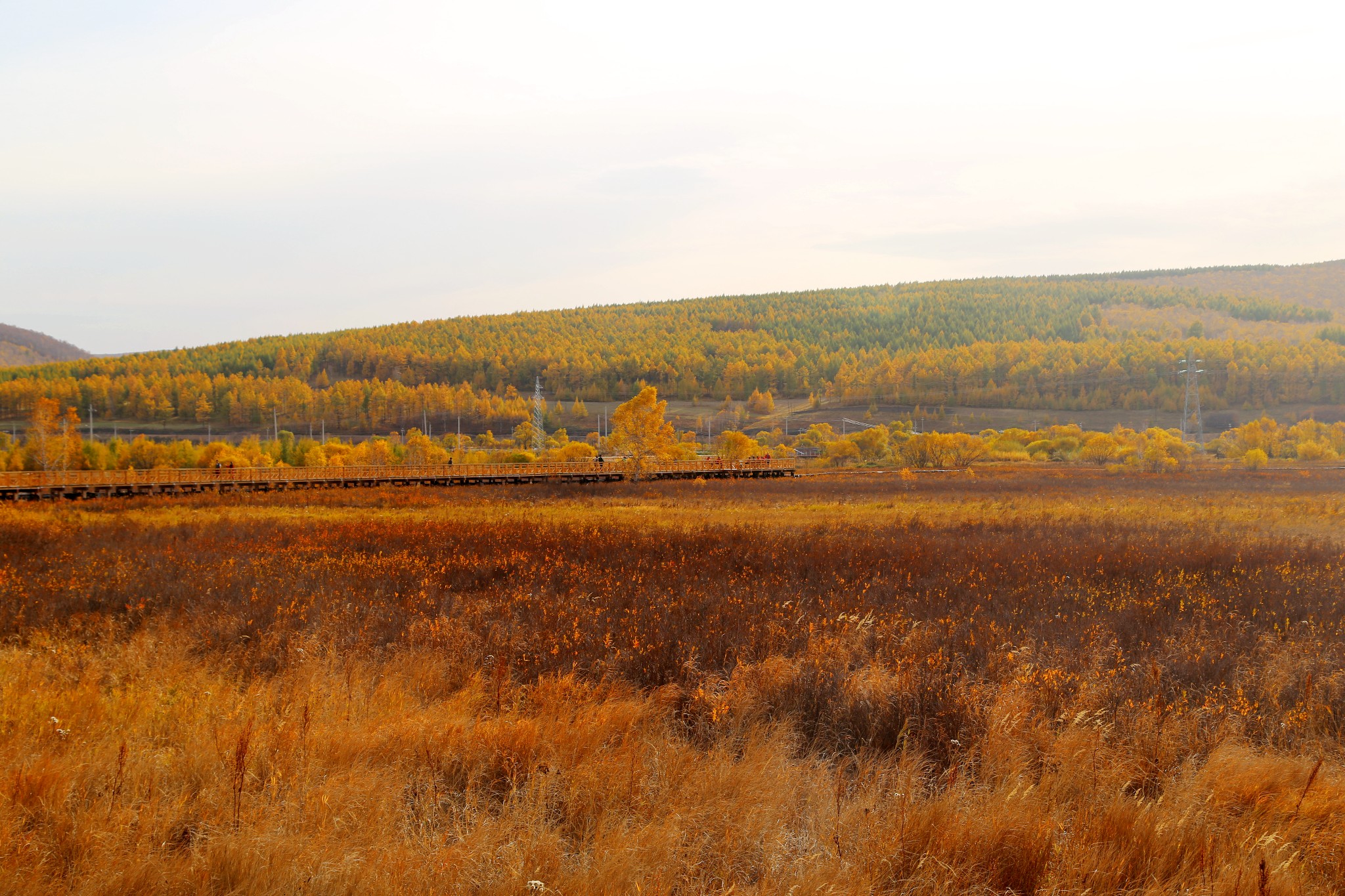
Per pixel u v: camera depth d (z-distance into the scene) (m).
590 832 4.72
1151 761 5.74
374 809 4.81
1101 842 4.56
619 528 23.73
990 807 4.84
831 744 6.32
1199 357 164.50
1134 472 63.16
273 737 5.70
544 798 5.02
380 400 184.75
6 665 8.02
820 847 4.64
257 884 4.04
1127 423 145.00
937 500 39.03
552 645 8.57
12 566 15.17
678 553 16.91
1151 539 19.58
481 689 7.27
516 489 51.97
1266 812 5.04
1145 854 4.48
